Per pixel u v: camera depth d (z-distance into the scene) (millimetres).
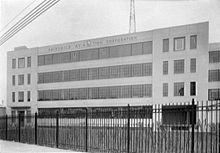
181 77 43250
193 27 43031
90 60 51625
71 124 15883
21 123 17531
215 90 41688
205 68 41812
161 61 44938
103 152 12602
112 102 48688
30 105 57000
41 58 57219
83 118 15648
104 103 49438
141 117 14438
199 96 41688
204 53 42094
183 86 43031
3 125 18625
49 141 15648
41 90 56562
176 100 42938
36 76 57156
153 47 45750
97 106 50000
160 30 45281
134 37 47625
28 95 57719
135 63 47281
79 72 52688
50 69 55875
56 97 54781
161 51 45031
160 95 44375
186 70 43031
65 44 54562
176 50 44031
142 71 46656
